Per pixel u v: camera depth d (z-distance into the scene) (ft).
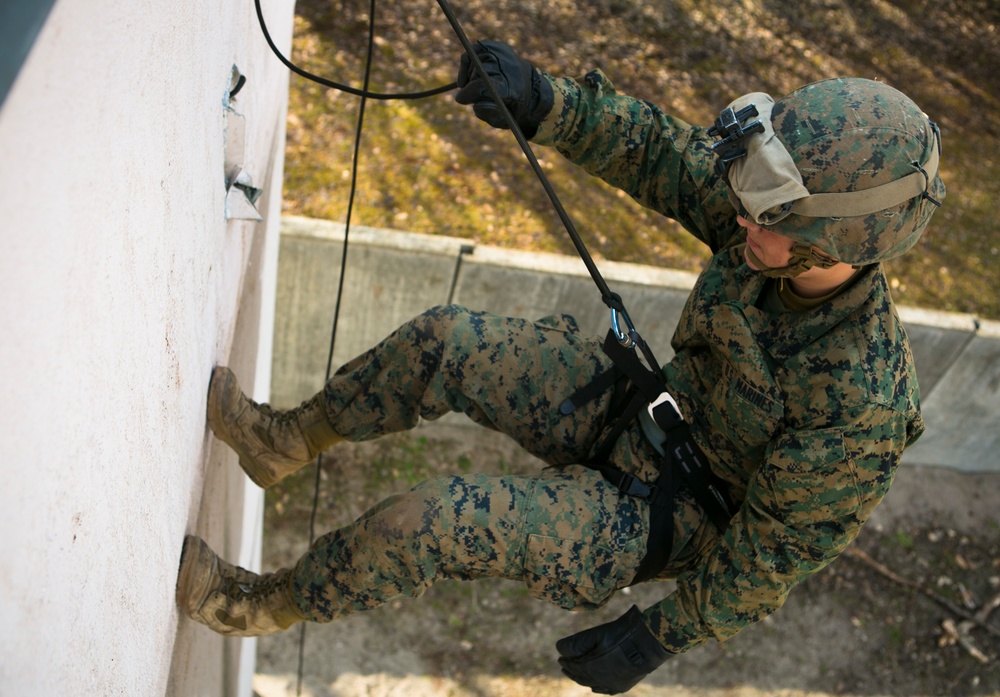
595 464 5.71
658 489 5.57
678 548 5.66
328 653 17.28
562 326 6.12
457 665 17.46
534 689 17.46
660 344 17.61
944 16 26.55
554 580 5.23
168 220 3.86
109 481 3.19
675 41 22.79
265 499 17.79
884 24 25.59
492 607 18.13
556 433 5.81
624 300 16.83
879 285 5.04
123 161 3.04
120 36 2.92
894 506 20.39
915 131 4.50
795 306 5.14
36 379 2.36
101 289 2.89
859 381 4.88
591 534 5.25
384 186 17.90
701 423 5.64
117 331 3.14
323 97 18.85
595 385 5.81
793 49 23.82
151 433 3.87
